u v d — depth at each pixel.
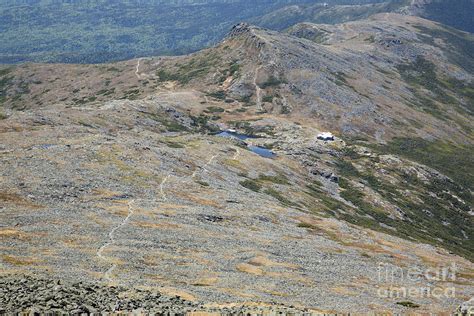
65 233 81.94
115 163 137.50
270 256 94.12
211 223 109.12
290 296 71.25
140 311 43.12
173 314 43.81
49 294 43.53
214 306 52.25
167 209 110.88
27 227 81.38
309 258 99.50
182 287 64.69
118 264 70.56
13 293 43.50
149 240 86.88
